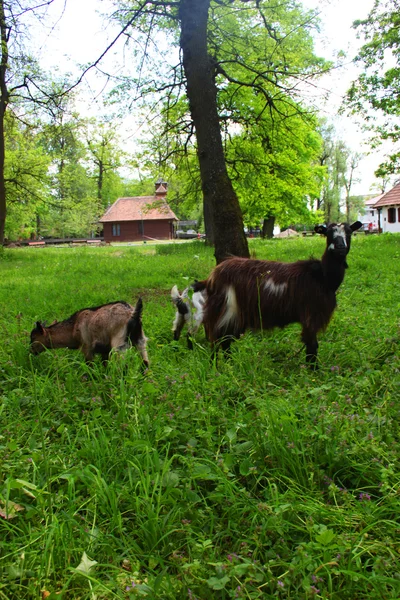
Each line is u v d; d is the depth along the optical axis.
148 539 2.57
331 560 2.30
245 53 15.74
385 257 14.65
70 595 2.28
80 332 5.60
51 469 3.20
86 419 3.93
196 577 2.22
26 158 30.97
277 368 5.07
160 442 3.45
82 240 53.38
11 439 3.53
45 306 9.25
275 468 3.07
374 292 9.41
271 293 5.50
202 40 11.41
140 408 3.72
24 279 14.20
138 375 4.42
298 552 2.30
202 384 4.31
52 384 4.70
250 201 31.27
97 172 66.19
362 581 2.24
